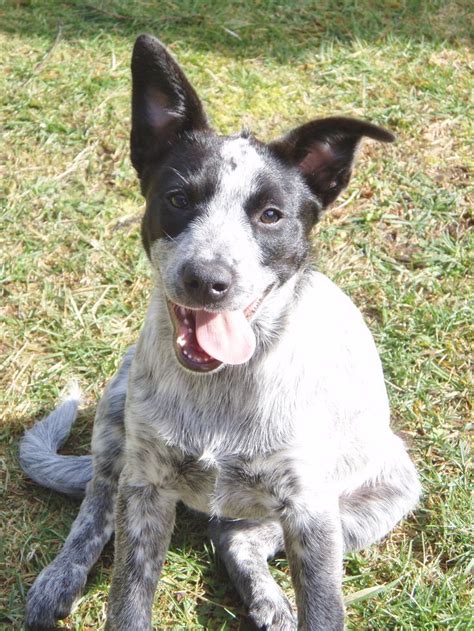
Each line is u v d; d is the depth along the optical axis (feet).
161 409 3.49
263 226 3.43
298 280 3.53
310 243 3.57
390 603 3.65
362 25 5.50
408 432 4.07
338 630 3.44
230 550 3.69
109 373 4.22
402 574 3.71
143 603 3.51
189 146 3.50
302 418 3.47
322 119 3.46
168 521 3.59
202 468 3.50
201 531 3.87
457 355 4.27
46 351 4.27
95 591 3.68
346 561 3.76
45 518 3.85
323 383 3.53
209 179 3.42
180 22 5.47
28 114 4.98
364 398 3.71
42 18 5.45
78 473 3.87
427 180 4.81
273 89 5.15
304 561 3.48
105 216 4.65
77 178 4.78
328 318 3.63
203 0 5.62
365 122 3.44
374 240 4.62
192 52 5.30
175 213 3.43
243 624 3.63
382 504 3.78
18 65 5.20
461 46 5.44
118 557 3.53
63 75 5.16
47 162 4.83
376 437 3.77
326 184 3.56
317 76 5.24
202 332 3.38
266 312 3.46
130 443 3.54
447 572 3.71
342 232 4.63
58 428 4.00
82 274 4.49
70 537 3.72
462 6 5.72
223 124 4.97
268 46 5.36
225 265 3.32
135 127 3.54
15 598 3.66
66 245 4.57
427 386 4.18
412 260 4.55
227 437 3.47
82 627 3.59
